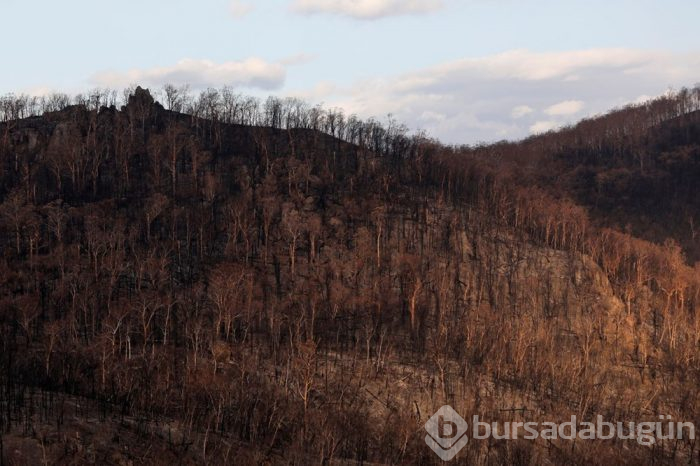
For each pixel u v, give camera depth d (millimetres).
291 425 112312
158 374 116000
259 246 175250
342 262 169375
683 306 172125
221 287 140875
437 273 171125
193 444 102750
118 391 112125
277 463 101250
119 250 154750
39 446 90938
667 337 163500
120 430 100750
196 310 140625
